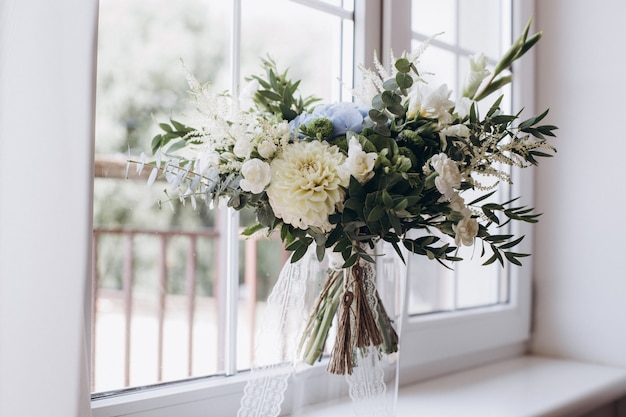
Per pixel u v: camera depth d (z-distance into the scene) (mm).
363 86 937
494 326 1605
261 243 3494
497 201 1678
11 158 627
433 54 1503
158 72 3916
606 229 1598
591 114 1622
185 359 2467
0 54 619
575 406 1286
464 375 1495
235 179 792
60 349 639
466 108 907
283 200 758
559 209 1681
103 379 2123
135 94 3820
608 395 1409
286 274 878
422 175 828
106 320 2807
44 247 636
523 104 1667
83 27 669
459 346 1506
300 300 864
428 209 814
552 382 1428
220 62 4066
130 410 924
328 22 1329
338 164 766
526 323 1704
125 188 3186
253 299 2791
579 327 1650
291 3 1205
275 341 875
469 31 1605
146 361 2387
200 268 3525
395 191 778
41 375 631
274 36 3674
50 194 640
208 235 2654
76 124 661
